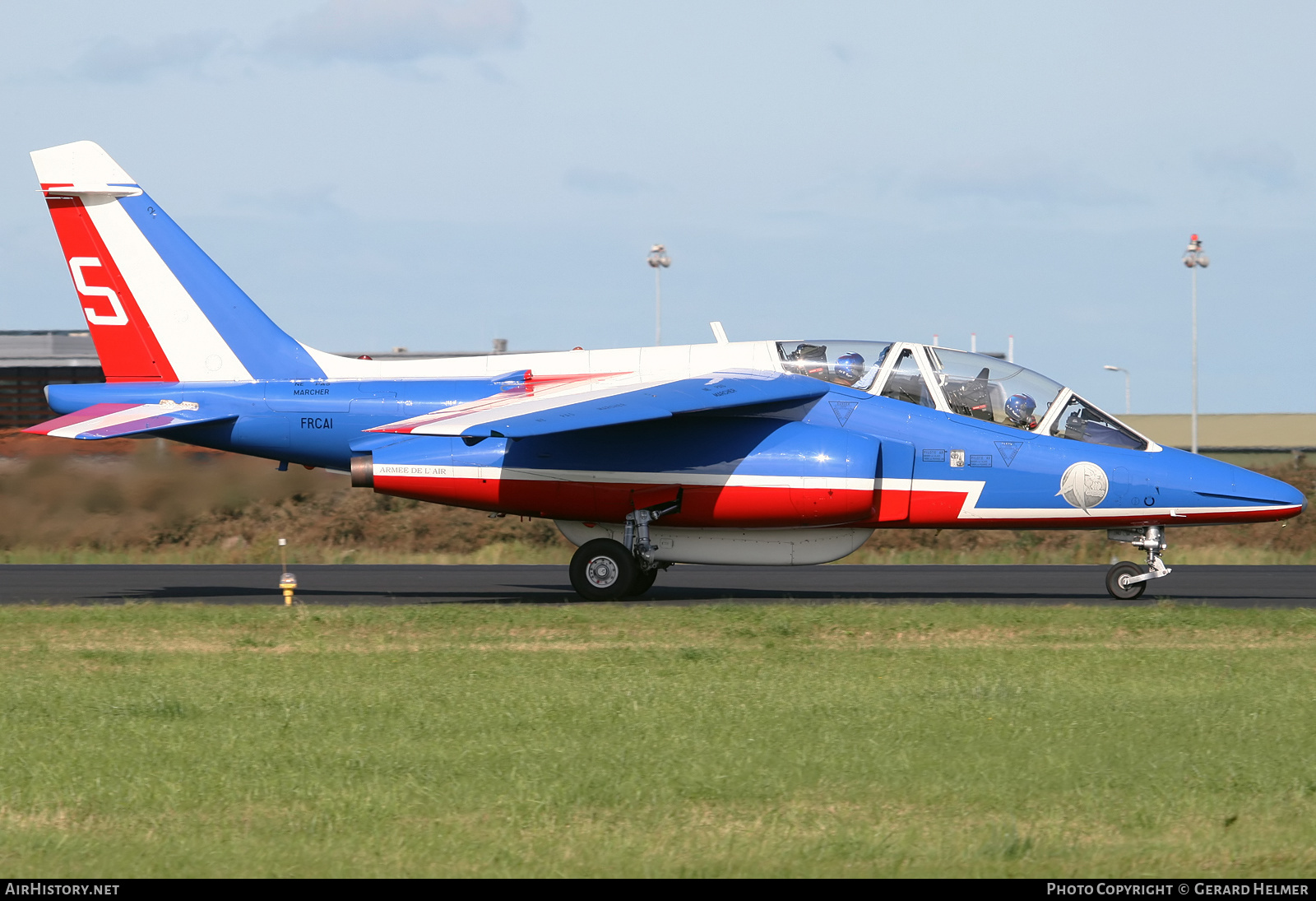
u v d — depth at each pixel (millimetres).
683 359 59844
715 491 55469
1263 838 21375
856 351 58031
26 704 32406
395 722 29922
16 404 133625
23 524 92188
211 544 92750
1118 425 56469
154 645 42406
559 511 57156
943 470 55812
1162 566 56625
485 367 61219
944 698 32469
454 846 20812
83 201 62719
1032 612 47906
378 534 96625
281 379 62312
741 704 31844
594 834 21422
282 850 20703
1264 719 29984
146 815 22750
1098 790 24125
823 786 24281
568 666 37625
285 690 34125
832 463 54406
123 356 63125
